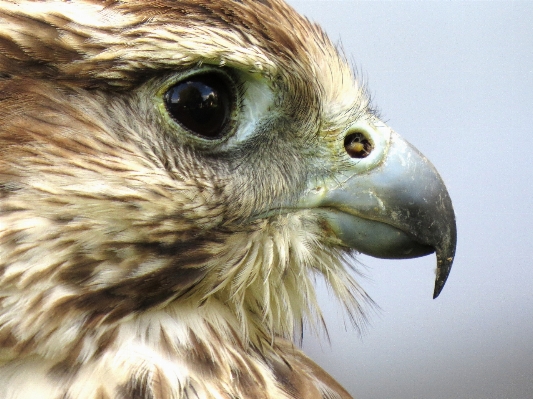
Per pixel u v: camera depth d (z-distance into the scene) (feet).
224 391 4.12
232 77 4.11
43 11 4.08
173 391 4.10
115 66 4.09
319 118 4.15
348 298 4.18
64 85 4.09
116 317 4.11
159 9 4.09
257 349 4.16
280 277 4.15
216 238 4.12
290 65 4.13
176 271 4.12
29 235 4.09
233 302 4.15
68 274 4.09
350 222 4.16
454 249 4.18
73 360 4.09
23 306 4.09
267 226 4.14
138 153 4.10
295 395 4.15
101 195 4.09
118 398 4.09
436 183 4.17
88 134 4.09
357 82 4.18
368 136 4.17
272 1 4.13
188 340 4.12
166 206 4.10
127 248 4.10
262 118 4.13
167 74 4.09
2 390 4.09
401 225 4.16
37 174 4.09
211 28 4.10
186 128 4.10
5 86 4.09
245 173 4.13
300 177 4.15
